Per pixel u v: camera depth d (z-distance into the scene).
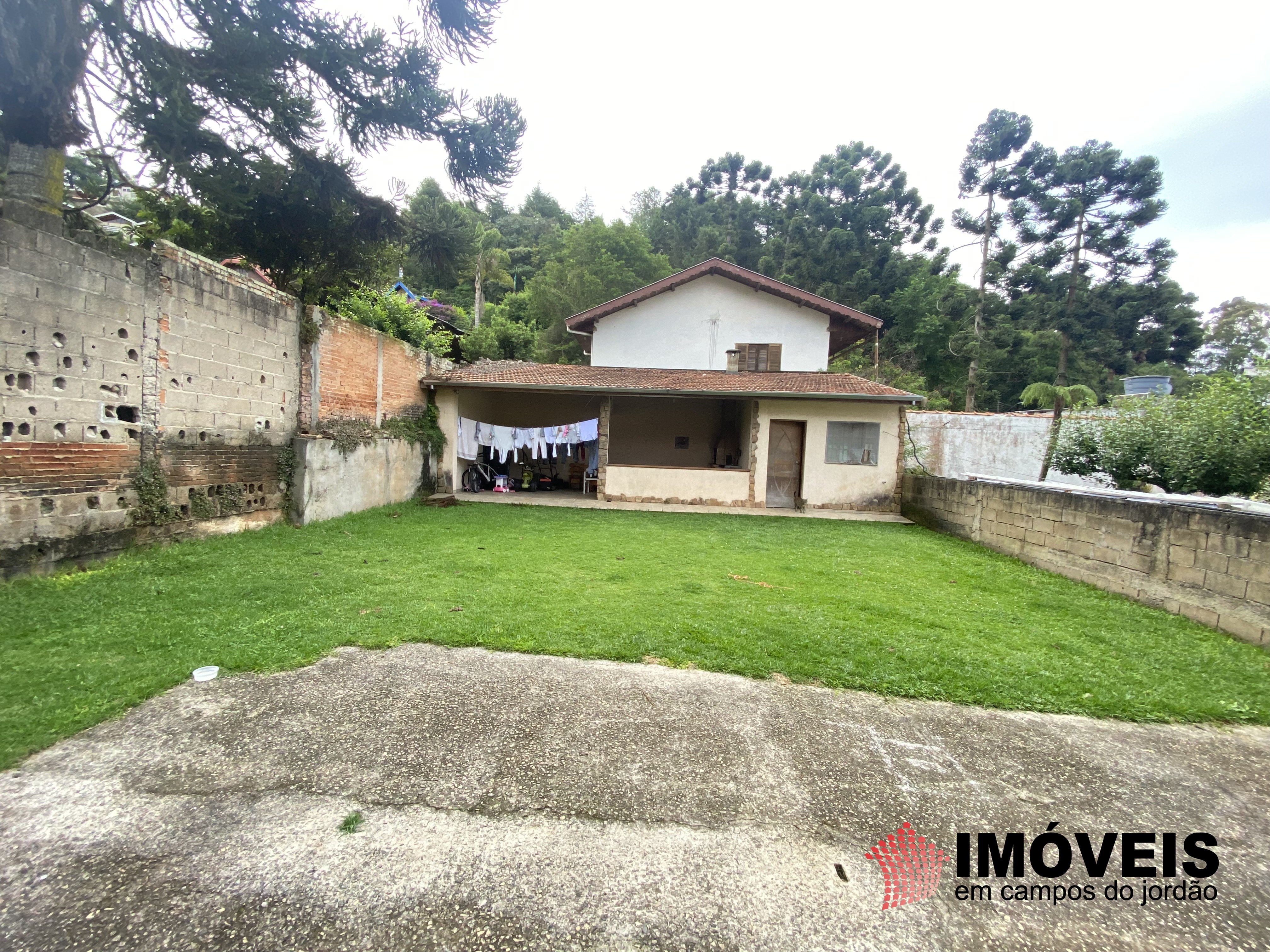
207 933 1.48
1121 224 24.09
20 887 1.60
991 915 1.67
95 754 2.25
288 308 7.07
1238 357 28.12
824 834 1.98
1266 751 2.68
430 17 6.10
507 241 42.03
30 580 4.06
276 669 3.07
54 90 4.51
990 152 25.56
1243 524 4.31
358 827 1.91
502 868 1.75
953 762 2.48
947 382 30.03
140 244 5.15
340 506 7.91
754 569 6.04
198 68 5.33
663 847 1.87
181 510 5.55
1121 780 2.40
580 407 14.92
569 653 3.45
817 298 13.27
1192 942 1.62
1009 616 4.64
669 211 41.53
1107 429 8.68
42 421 4.21
